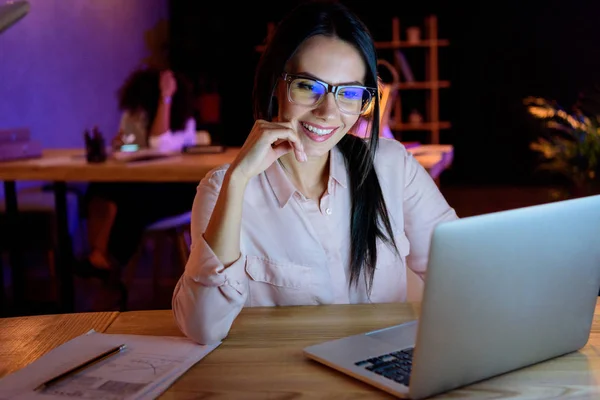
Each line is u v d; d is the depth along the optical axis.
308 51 1.33
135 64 6.46
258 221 1.48
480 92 7.86
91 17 5.73
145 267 4.35
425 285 0.84
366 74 1.40
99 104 5.88
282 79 1.37
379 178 1.59
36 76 5.08
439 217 1.65
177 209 3.64
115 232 3.55
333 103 1.34
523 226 0.91
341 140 1.51
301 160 1.28
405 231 1.69
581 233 0.98
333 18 1.33
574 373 1.00
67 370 1.01
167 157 3.50
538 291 0.96
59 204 3.35
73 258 3.51
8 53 4.77
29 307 3.54
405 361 1.02
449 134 7.96
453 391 0.94
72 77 5.51
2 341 1.17
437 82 7.26
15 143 3.49
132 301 3.67
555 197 5.48
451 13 7.73
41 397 0.94
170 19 7.30
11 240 3.46
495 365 0.97
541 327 0.99
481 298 0.90
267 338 1.16
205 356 1.09
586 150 5.04
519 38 7.70
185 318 1.14
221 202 1.20
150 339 1.16
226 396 0.94
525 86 7.77
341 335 1.17
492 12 7.69
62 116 5.38
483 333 0.92
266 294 1.50
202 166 3.16
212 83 7.30
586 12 7.51
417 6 7.73
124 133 4.09
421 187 1.65
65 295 3.43
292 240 1.48
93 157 3.34
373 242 1.51
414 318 1.25
